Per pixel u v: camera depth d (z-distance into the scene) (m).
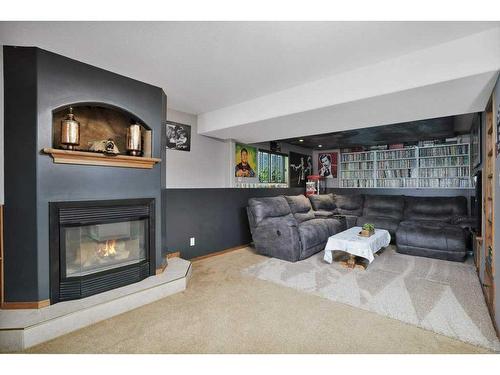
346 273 3.17
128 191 2.51
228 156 4.62
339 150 6.80
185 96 3.28
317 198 5.77
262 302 2.39
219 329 1.94
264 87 2.99
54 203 2.07
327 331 1.91
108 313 2.11
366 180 6.32
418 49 2.17
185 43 2.07
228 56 2.28
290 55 2.26
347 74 2.58
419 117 3.15
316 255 4.02
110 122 2.61
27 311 1.93
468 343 1.76
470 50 1.96
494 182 2.12
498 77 1.94
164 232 2.95
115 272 2.35
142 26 1.84
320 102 2.77
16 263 1.97
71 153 2.08
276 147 5.85
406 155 5.78
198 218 3.82
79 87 2.21
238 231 4.47
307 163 6.95
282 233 3.76
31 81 1.98
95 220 2.28
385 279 2.96
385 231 4.13
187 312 2.20
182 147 3.91
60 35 1.92
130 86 2.55
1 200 1.95
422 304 2.33
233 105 3.61
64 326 1.88
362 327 1.96
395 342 1.77
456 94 2.36
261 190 4.98
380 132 4.89
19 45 2.01
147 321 2.06
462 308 2.25
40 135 2.00
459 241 3.62
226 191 4.27
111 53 2.21
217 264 3.57
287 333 1.89
